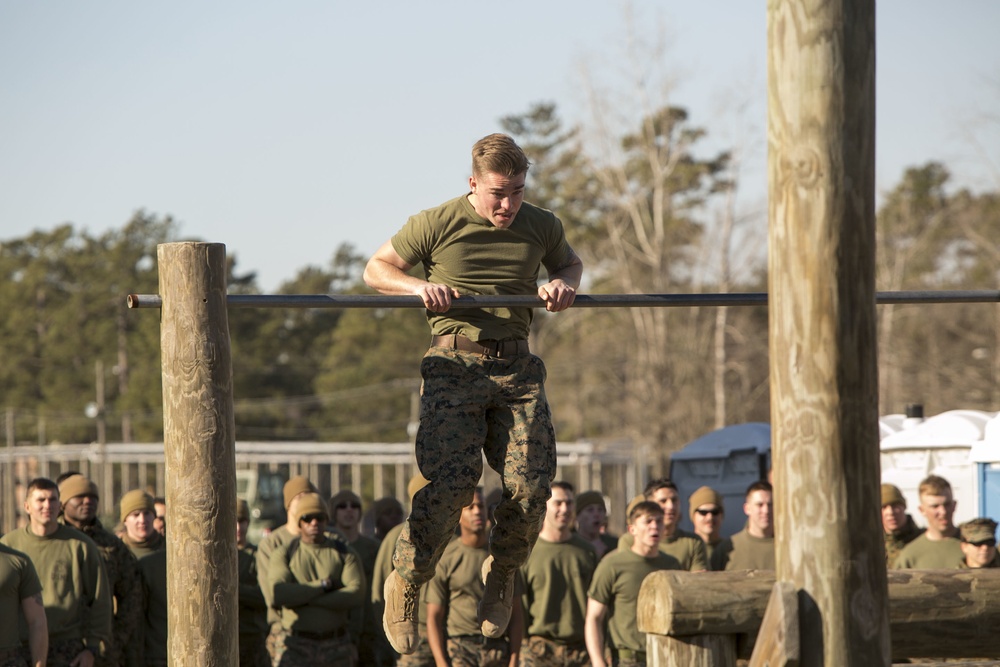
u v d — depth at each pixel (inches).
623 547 525.3
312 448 2178.9
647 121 2847.0
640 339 2851.9
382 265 303.0
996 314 2856.8
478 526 531.5
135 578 532.4
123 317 4596.5
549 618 537.6
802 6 224.5
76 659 486.9
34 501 492.4
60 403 4333.2
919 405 822.5
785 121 226.4
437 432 294.5
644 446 2277.3
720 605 239.6
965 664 286.2
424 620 542.9
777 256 228.2
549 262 316.8
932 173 3752.5
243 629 585.9
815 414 223.3
